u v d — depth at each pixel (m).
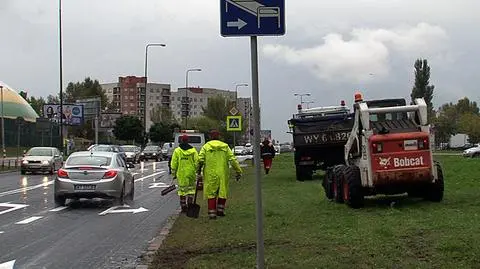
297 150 25.61
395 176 13.52
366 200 15.51
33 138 69.00
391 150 13.60
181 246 9.97
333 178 15.95
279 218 12.66
